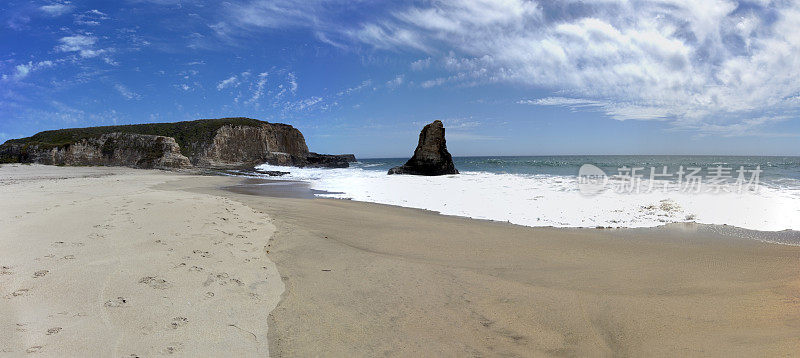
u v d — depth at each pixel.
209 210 9.41
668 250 7.23
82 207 8.81
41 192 12.88
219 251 5.93
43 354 2.86
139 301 3.92
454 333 3.73
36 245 5.52
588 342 3.62
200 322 3.62
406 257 6.51
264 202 13.25
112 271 4.65
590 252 7.08
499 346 3.52
